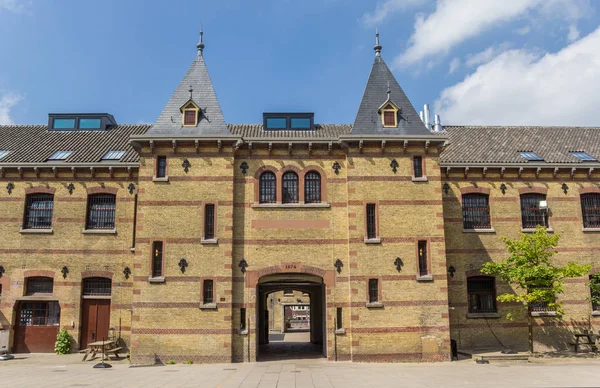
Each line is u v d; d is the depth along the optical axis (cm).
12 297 2228
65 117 2777
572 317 2306
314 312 2877
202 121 2161
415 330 1992
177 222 2034
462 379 1530
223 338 1950
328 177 2136
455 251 2323
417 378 1557
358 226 2058
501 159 2438
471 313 2291
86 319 2242
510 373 1653
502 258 2327
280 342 2998
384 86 2288
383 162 2117
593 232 2383
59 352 2166
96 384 1452
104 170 2312
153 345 1938
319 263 2056
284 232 2073
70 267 2252
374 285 2030
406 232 2066
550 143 2664
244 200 2097
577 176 2423
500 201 2386
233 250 2045
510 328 2286
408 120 2205
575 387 1368
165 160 2102
